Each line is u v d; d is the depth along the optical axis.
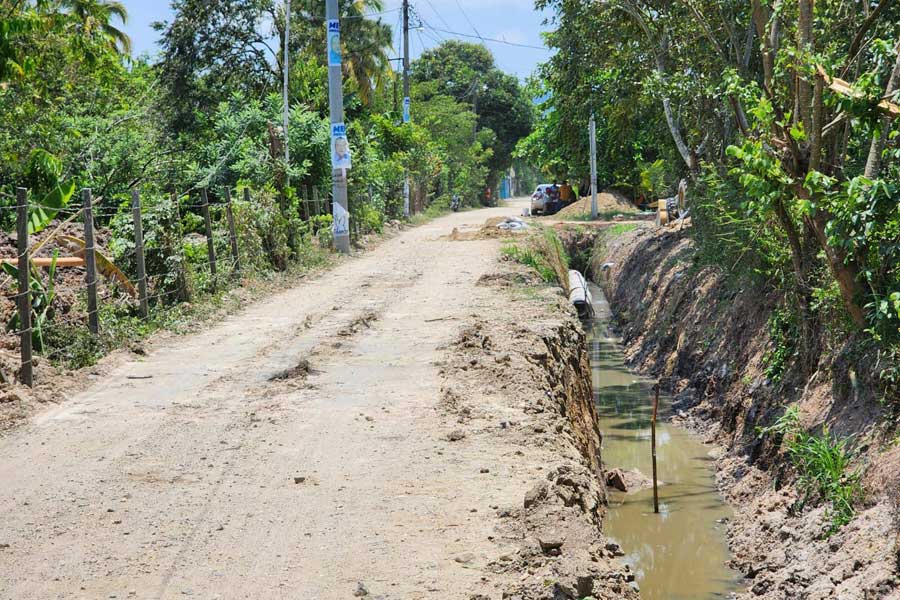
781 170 9.18
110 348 11.83
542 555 5.70
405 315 14.45
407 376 10.24
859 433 8.61
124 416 8.98
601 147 45.66
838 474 8.23
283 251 19.92
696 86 17.30
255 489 6.93
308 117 27.27
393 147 46.44
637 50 22.19
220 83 38.78
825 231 8.59
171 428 8.54
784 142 9.41
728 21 16.50
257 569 5.56
